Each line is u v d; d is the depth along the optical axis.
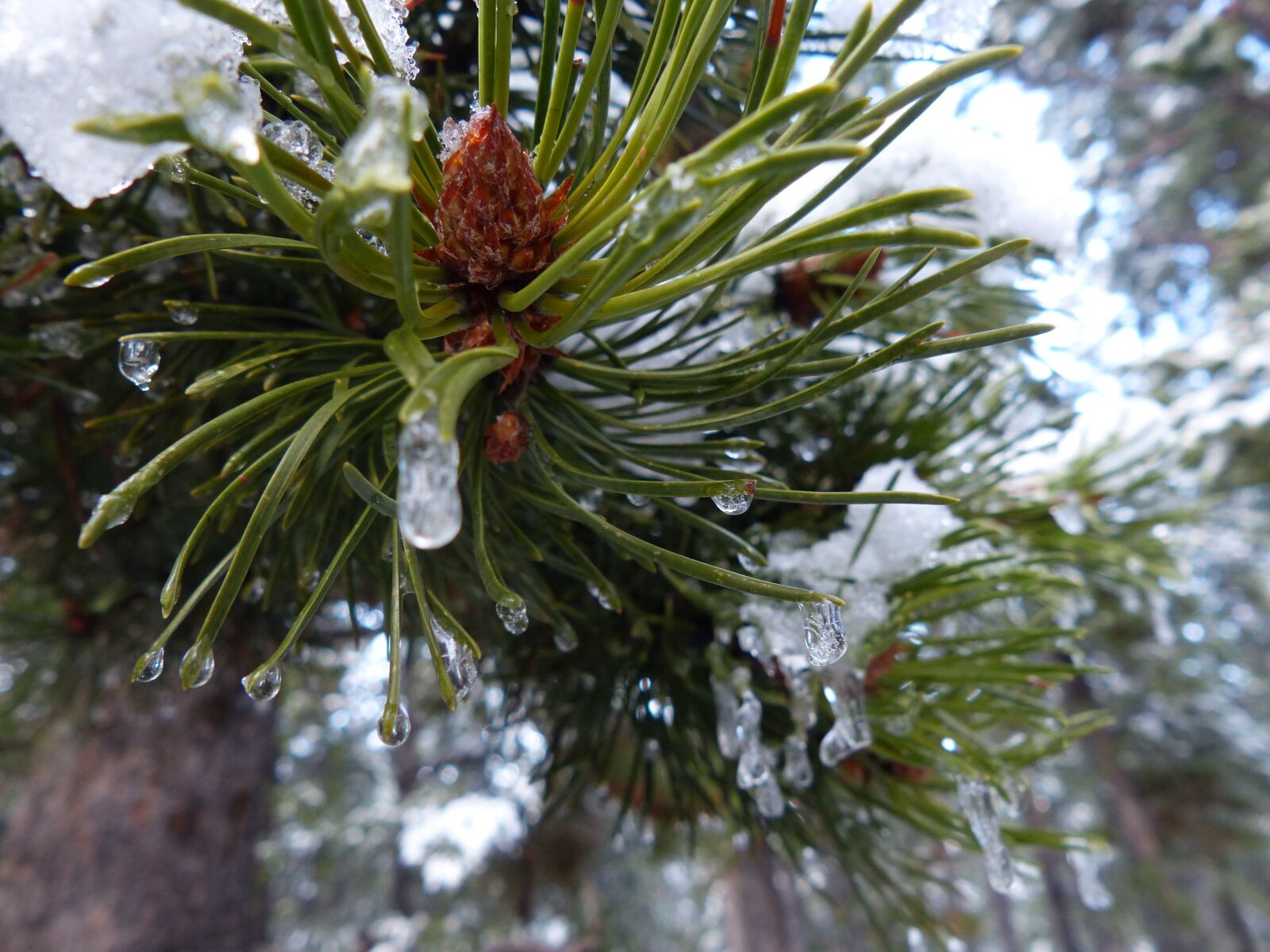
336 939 1.15
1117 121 1.07
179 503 0.18
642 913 1.00
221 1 0.06
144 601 0.23
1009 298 0.16
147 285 0.13
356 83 0.08
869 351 0.16
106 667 0.26
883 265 0.15
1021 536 0.18
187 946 0.33
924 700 0.13
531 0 0.13
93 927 0.32
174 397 0.11
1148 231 1.06
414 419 0.06
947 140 0.15
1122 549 0.19
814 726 0.15
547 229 0.09
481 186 0.08
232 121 0.05
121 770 0.35
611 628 0.15
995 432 0.16
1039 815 0.97
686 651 0.15
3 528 0.21
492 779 0.58
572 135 0.08
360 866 1.10
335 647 0.25
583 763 0.17
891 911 0.16
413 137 0.05
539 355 0.10
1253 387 0.57
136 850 0.34
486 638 0.18
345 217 0.06
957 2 0.10
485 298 0.09
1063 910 1.07
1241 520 0.58
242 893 0.36
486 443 0.10
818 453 0.15
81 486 0.19
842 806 0.17
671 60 0.08
